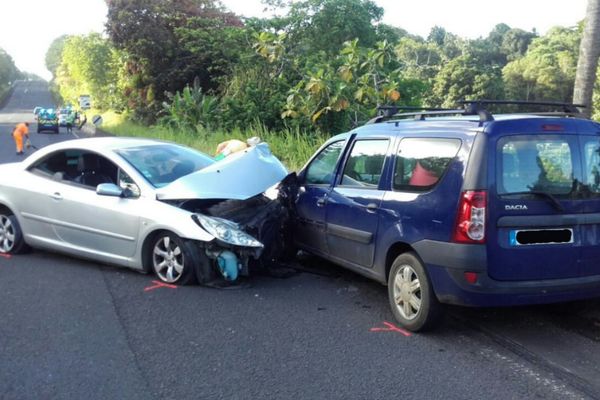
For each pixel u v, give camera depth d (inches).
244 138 696.4
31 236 265.6
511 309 200.2
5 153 965.8
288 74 805.9
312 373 152.3
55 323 187.6
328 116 628.4
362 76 584.1
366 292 221.8
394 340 174.4
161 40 1162.0
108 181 251.9
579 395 140.1
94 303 206.7
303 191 244.8
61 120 1777.8
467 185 160.9
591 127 172.7
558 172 166.6
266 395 140.6
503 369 154.4
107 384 146.3
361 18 893.2
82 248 249.6
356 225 205.0
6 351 165.9
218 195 224.8
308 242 243.1
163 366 156.6
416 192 177.9
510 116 172.9
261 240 239.8
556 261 164.1
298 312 199.0
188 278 223.9
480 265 158.7
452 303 165.9
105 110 2018.9
